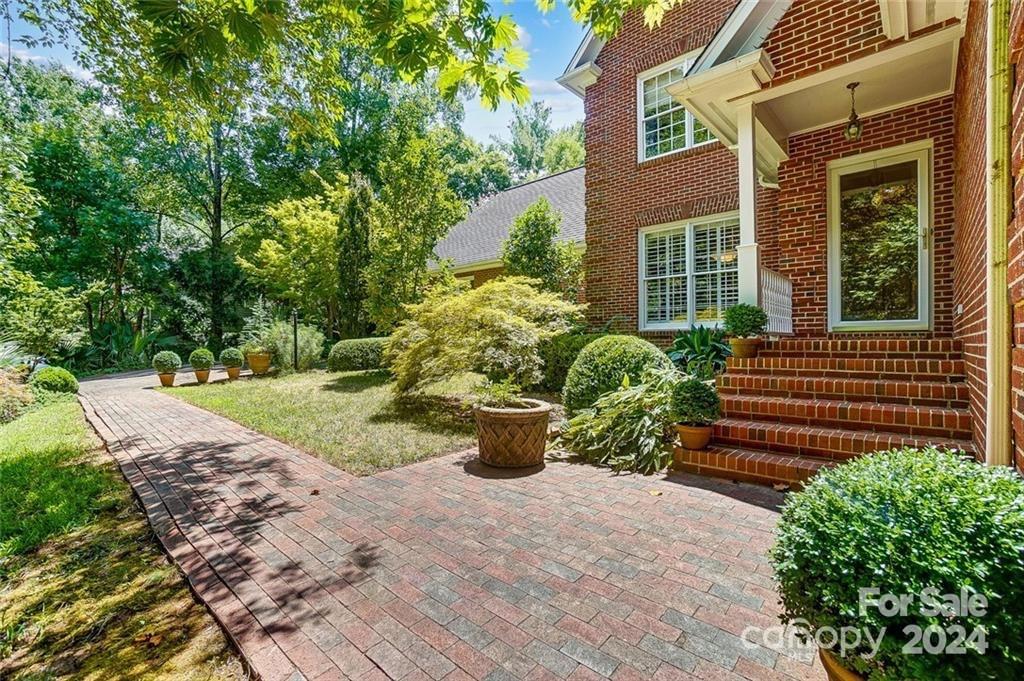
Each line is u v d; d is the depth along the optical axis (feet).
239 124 65.10
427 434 20.44
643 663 6.63
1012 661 3.90
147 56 18.83
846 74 16.17
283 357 46.44
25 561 10.53
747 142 17.28
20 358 35.58
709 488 13.33
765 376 16.38
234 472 15.96
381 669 6.72
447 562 9.61
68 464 17.76
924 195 19.43
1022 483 5.11
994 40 7.84
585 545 10.14
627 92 31.37
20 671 7.13
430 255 41.34
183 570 9.69
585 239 34.71
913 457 5.90
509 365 22.95
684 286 29.35
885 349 16.01
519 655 6.90
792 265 22.21
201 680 6.84
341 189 53.62
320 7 16.16
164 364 40.91
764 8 16.26
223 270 73.46
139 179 69.36
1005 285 7.84
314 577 9.23
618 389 18.49
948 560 4.27
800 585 5.08
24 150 31.04
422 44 9.74
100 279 62.13
